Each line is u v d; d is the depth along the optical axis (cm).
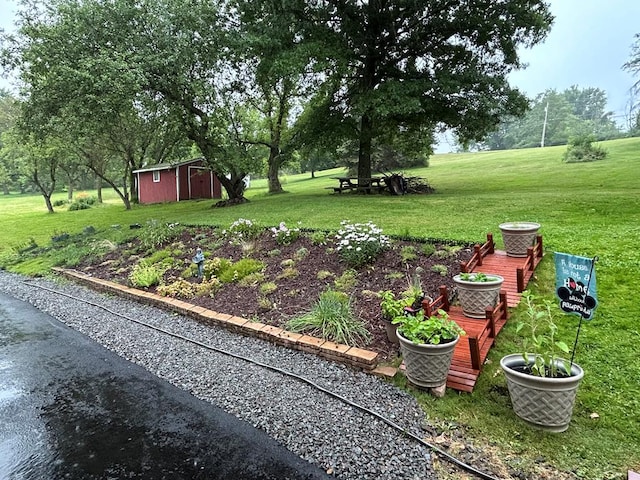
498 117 1319
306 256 664
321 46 1205
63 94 1085
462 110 1341
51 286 803
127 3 1115
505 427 279
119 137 1853
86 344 496
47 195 2094
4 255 1156
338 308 450
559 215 784
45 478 268
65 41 1070
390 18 1284
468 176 2080
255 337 465
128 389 380
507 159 2816
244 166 1450
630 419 273
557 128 5816
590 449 254
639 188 1134
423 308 375
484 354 353
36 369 432
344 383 355
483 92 1236
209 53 1216
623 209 782
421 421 295
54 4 1101
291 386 358
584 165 1986
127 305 635
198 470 267
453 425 288
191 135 1443
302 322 455
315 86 1516
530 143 5941
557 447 258
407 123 1524
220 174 1526
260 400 341
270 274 627
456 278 434
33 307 673
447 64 1348
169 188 2312
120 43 1113
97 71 1033
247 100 1544
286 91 1766
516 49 1317
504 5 1199
